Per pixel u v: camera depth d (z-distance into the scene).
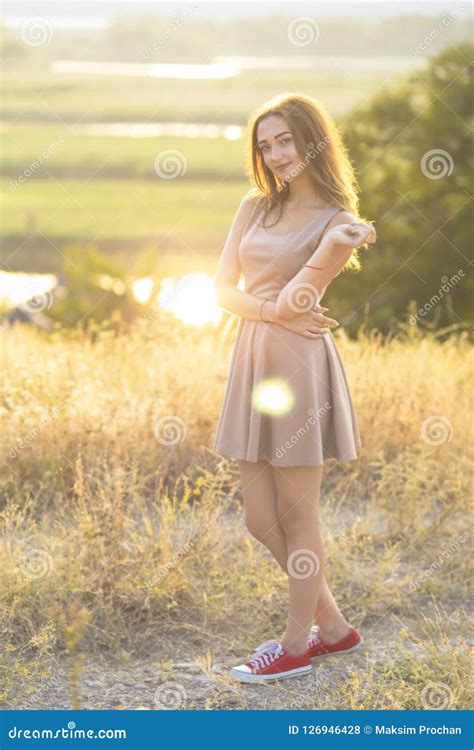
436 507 5.71
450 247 16.64
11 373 6.88
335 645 4.21
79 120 128.62
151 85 172.75
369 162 17.77
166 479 6.06
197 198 71.12
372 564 5.08
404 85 18.30
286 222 3.98
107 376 6.88
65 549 4.79
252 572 4.75
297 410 3.91
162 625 4.46
